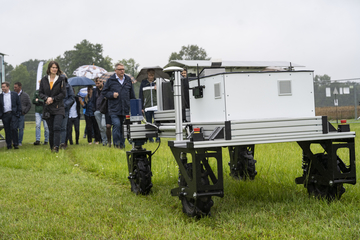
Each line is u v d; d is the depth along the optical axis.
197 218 3.10
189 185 3.06
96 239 2.64
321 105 22.12
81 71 20.30
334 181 3.28
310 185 3.58
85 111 12.85
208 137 3.01
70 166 6.50
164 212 3.34
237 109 3.06
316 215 3.00
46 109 8.18
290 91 3.21
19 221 3.09
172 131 3.91
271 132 3.04
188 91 3.74
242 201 3.54
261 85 3.12
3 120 10.93
